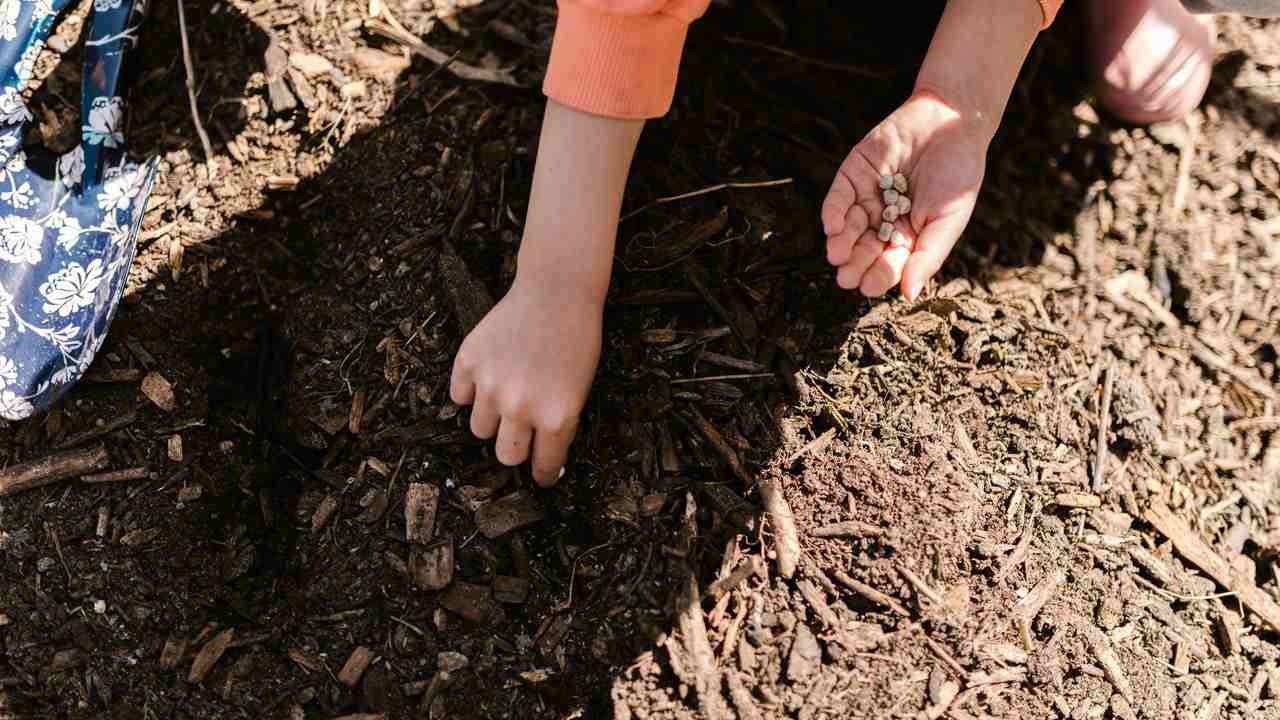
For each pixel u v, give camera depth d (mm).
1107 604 1547
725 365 1584
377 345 1605
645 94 1353
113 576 1474
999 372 1635
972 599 1487
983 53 1435
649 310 1605
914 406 1586
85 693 1419
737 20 1856
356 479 1536
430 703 1425
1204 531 1644
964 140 1423
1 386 1511
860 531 1495
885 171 1439
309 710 1428
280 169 1722
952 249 1732
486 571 1484
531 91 1755
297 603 1483
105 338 1594
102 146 1601
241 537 1519
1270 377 1760
